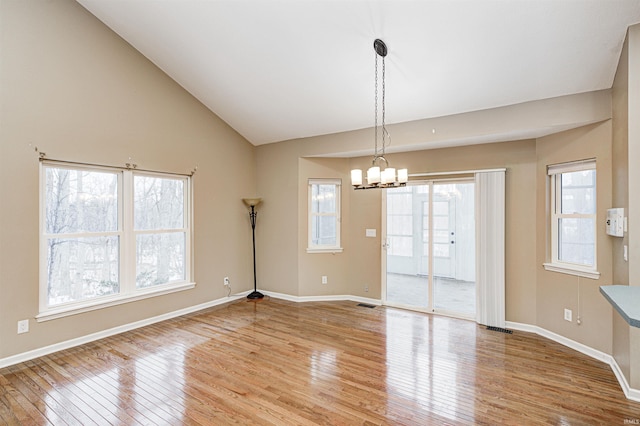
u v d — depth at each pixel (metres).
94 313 3.67
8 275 3.06
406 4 2.78
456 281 4.57
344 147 4.86
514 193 4.06
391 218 5.05
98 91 3.68
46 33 3.28
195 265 4.75
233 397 2.54
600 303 3.18
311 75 3.88
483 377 2.85
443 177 4.57
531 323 3.96
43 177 3.34
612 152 3.03
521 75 3.23
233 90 4.46
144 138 4.12
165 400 2.49
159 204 4.40
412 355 3.29
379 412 2.35
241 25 3.37
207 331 3.94
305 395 2.57
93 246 3.74
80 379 2.80
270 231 5.59
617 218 2.78
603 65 2.92
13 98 3.07
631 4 2.42
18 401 2.47
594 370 2.97
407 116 4.21
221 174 5.16
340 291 5.38
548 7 2.57
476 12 2.72
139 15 3.54
